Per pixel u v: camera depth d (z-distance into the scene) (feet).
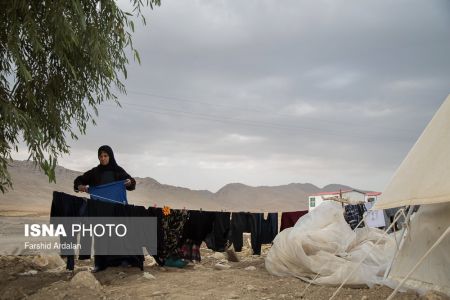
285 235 28.66
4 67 23.02
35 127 20.13
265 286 23.41
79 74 24.21
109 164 28.55
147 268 29.60
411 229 21.81
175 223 30.89
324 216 29.37
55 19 20.04
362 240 29.30
